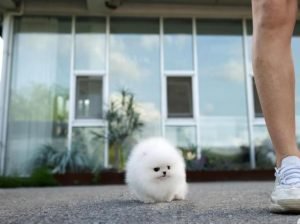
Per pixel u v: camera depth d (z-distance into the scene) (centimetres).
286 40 136
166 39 615
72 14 606
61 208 164
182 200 197
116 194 258
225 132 584
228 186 364
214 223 110
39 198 235
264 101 134
